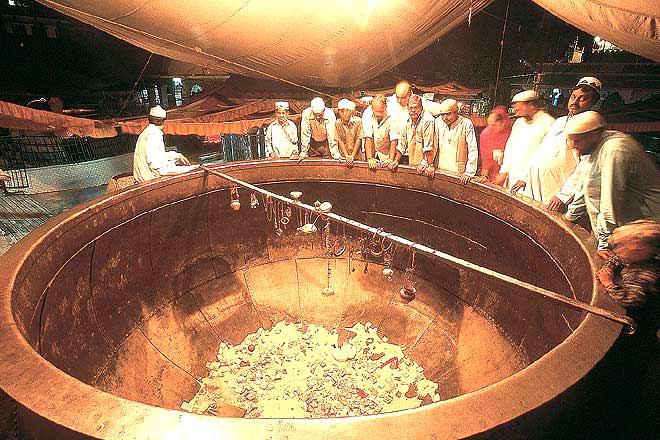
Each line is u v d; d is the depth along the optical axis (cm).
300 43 681
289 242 471
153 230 366
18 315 182
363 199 454
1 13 1345
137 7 588
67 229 269
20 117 693
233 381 351
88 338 280
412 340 393
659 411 160
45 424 120
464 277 385
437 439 112
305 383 348
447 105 455
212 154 1590
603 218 266
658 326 170
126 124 779
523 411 120
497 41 1159
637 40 410
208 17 608
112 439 112
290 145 559
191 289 409
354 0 613
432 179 398
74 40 1469
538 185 395
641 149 263
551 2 483
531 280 300
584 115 274
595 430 153
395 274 444
